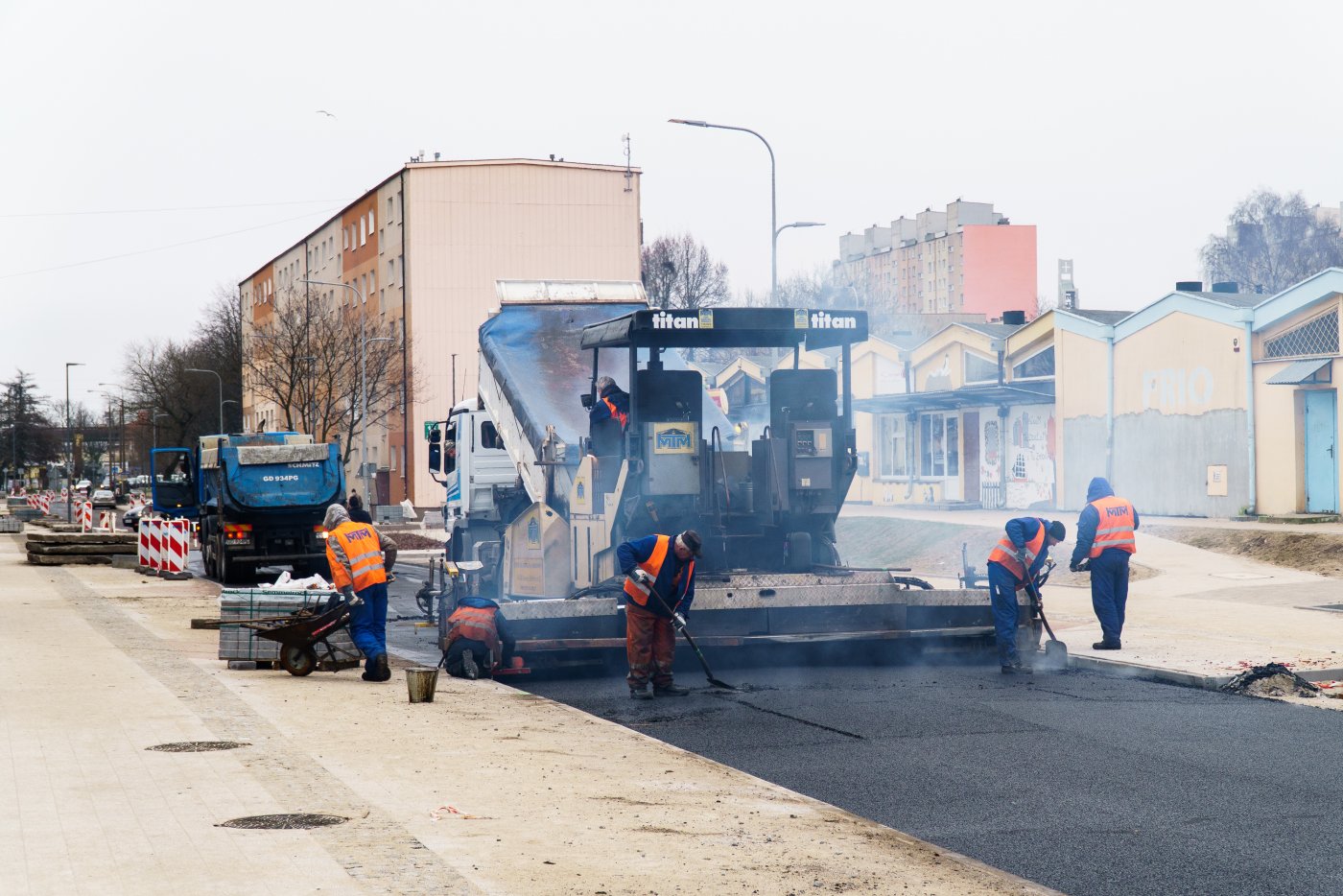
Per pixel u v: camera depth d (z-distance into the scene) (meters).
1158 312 31.19
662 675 12.69
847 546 33.56
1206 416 29.84
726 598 13.49
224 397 107.56
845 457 14.56
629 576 12.47
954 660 14.86
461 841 6.61
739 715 11.46
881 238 145.38
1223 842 7.19
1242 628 16.09
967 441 40.06
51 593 25.22
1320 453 27.30
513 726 10.42
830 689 12.91
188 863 6.07
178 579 29.80
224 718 10.51
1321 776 8.84
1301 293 27.36
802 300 90.88
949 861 6.57
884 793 8.40
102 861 6.10
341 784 8.01
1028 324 37.06
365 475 56.62
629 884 5.94
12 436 137.62
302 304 67.81
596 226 68.56
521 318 17.98
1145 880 6.52
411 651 16.23
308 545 28.62
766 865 6.38
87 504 52.62
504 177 67.62
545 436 16.44
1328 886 6.37
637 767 8.84
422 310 67.00
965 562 15.49
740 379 15.27
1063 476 34.59
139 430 123.62
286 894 5.59
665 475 14.12
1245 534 24.78
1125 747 9.84
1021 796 8.30
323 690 12.39
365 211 75.94
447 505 22.05
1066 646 14.73
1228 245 83.56
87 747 9.13
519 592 17.11
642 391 14.53
